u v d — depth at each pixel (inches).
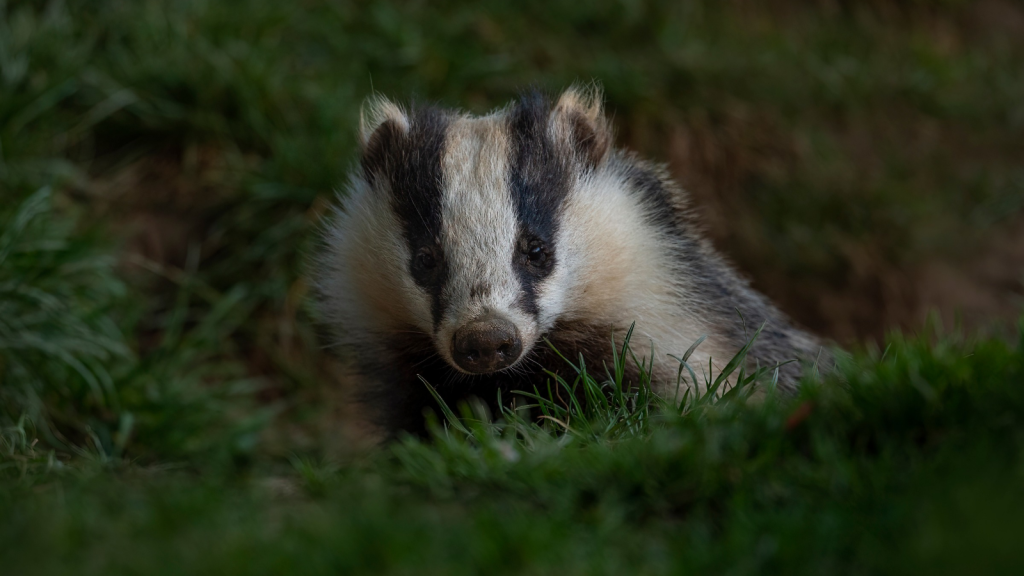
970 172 679.7
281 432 526.9
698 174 632.4
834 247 631.2
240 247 554.9
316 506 221.9
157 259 550.3
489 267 328.8
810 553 178.5
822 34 729.0
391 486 240.7
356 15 621.0
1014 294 631.8
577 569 179.5
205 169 565.3
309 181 549.0
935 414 229.6
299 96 574.6
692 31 677.3
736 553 181.5
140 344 534.9
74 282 459.5
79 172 552.4
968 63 741.3
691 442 226.4
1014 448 200.1
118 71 560.1
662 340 351.9
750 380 285.1
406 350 368.8
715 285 383.2
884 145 678.5
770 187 637.9
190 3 583.8
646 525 209.6
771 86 665.6
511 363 319.0
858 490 201.8
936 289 636.1
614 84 627.5
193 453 443.5
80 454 361.1
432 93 599.5
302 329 550.0
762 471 216.2
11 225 422.9
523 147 352.2
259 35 585.9
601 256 352.5
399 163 358.9
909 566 166.2
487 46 630.5
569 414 299.4
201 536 192.2
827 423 232.2
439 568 177.8
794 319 625.6
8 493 234.7
